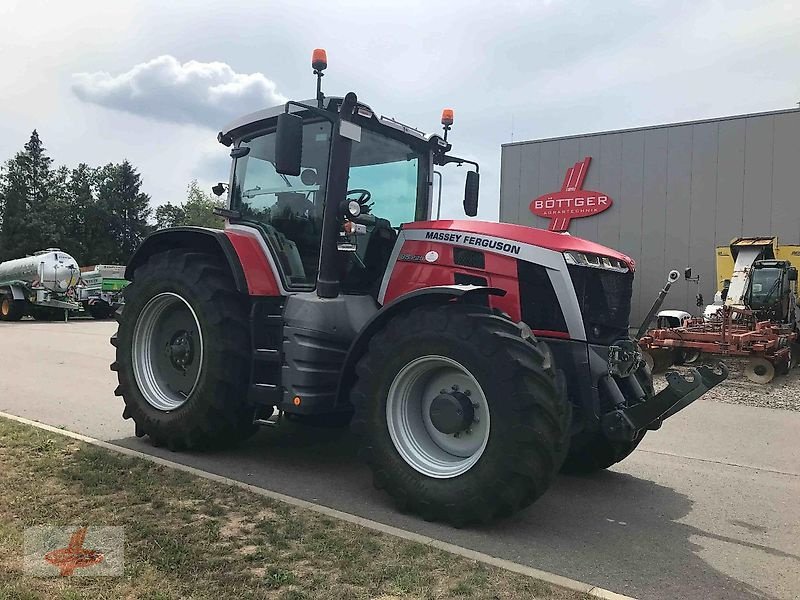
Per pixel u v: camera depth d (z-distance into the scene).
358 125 4.73
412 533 3.47
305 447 5.45
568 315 4.11
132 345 5.41
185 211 65.00
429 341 3.78
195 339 5.19
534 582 2.96
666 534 3.80
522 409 3.46
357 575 2.92
